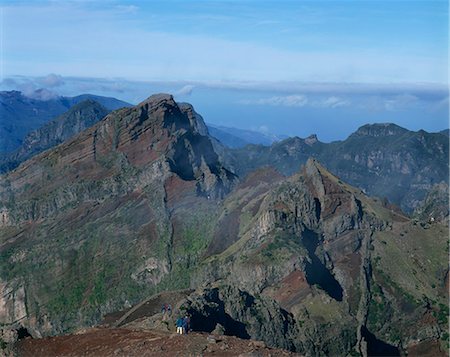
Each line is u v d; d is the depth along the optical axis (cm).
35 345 13100
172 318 18238
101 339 12938
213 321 19938
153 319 19350
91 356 12331
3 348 13138
